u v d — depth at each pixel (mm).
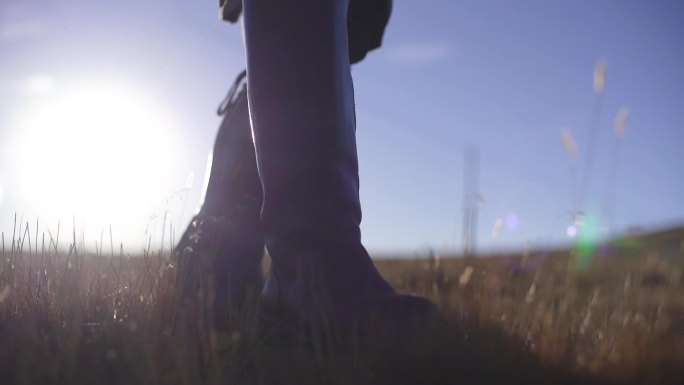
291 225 1831
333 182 1843
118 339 1689
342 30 1917
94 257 2412
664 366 1639
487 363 1620
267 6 1874
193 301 2025
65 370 1492
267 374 1648
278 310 1864
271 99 1857
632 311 2648
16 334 1660
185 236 2338
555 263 4109
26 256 2225
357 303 1747
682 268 6148
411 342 1681
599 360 1748
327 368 1600
